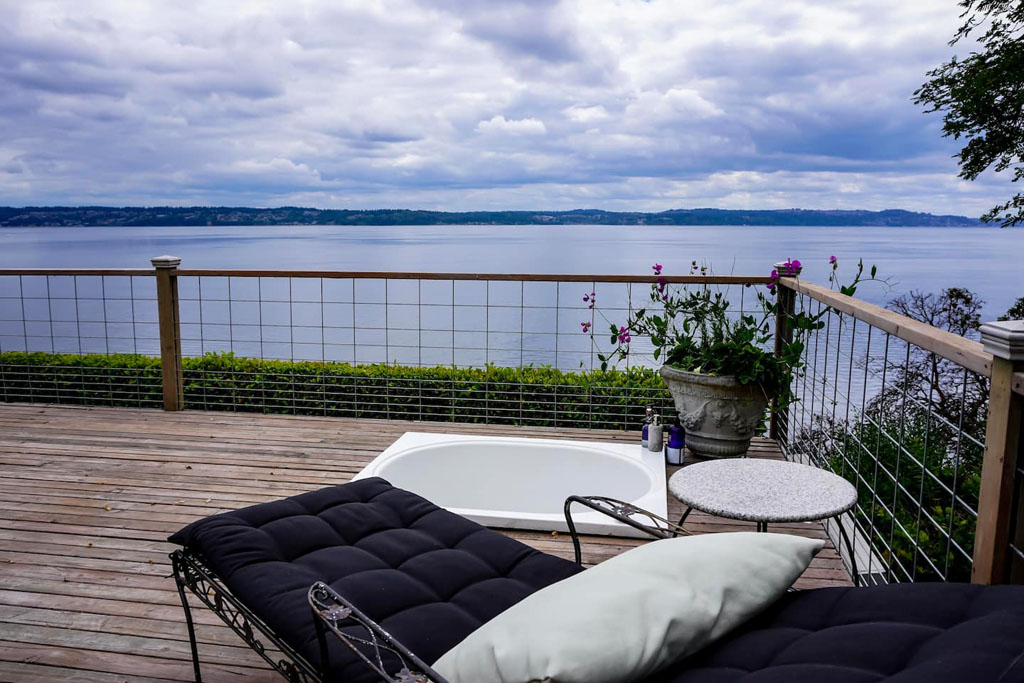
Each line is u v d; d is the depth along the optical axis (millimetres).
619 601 1067
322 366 5023
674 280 4102
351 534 1983
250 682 2027
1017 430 1452
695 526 3029
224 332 13711
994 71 9180
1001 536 1490
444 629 1533
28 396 5199
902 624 1005
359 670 1396
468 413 4754
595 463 3588
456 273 4477
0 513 3176
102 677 2053
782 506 1925
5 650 2178
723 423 3652
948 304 10859
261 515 2016
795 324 3523
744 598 1150
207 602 1865
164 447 4078
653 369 4809
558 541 2865
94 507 3242
